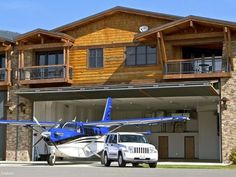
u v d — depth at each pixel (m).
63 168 23.05
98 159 36.34
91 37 34.50
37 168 23.06
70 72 34.44
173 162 32.69
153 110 43.81
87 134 29.61
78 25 34.69
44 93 33.28
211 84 28.84
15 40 35.09
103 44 34.09
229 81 30.38
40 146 35.84
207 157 40.12
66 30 35.16
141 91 31.27
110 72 33.62
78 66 34.50
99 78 33.84
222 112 30.50
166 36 31.89
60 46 34.34
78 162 32.03
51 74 34.53
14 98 35.66
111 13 33.84
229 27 29.69
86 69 34.28
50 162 27.62
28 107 35.16
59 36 34.00
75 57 34.69
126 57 33.41
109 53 33.88
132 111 44.72
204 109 39.91
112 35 34.00
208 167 24.97
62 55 35.38
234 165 27.33
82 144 29.19
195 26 30.81
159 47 31.64
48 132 27.89
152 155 24.47
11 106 35.59
